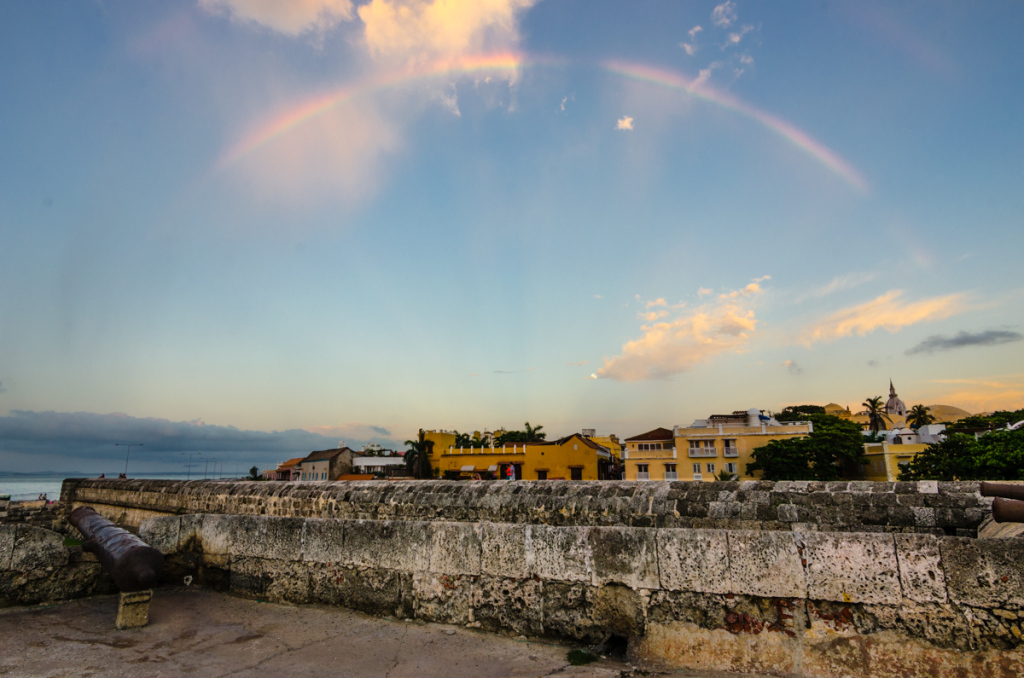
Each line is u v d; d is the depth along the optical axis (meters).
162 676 3.88
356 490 10.48
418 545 5.24
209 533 6.59
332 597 5.57
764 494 7.14
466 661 4.16
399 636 4.72
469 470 56.94
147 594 5.07
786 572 3.88
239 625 5.06
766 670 3.77
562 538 4.66
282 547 5.96
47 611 5.39
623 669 3.95
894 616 3.57
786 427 52.59
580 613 4.45
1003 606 3.33
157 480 15.13
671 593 4.17
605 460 60.25
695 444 54.66
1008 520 3.64
